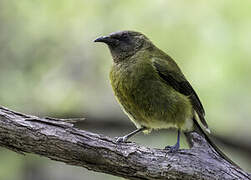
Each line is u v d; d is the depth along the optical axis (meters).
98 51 16.05
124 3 16.03
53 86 15.13
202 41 15.10
